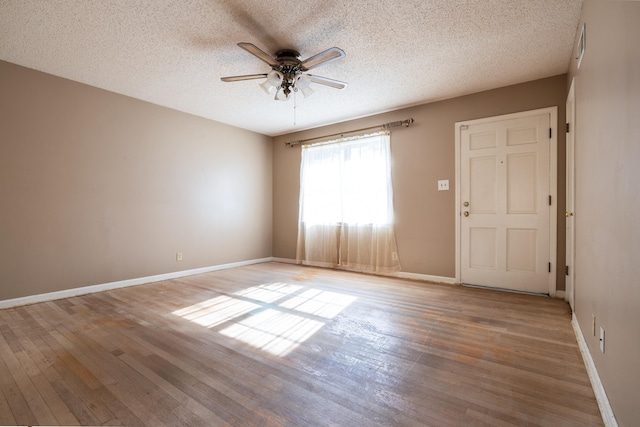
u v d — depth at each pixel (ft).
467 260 12.26
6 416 4.56
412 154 13.57
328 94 12.27
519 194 11.20
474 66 9.98
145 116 12.92
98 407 4.78
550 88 10.66
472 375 5.67
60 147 10.66
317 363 6.16
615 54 4.42
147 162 13.00
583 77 6.88
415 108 13.50
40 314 9.00
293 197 18.10
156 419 4.50
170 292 11.43
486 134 11.84
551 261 10.62
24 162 9.92
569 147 9.92
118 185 12.12
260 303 10.09
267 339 7.29
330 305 9.86
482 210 11.92
